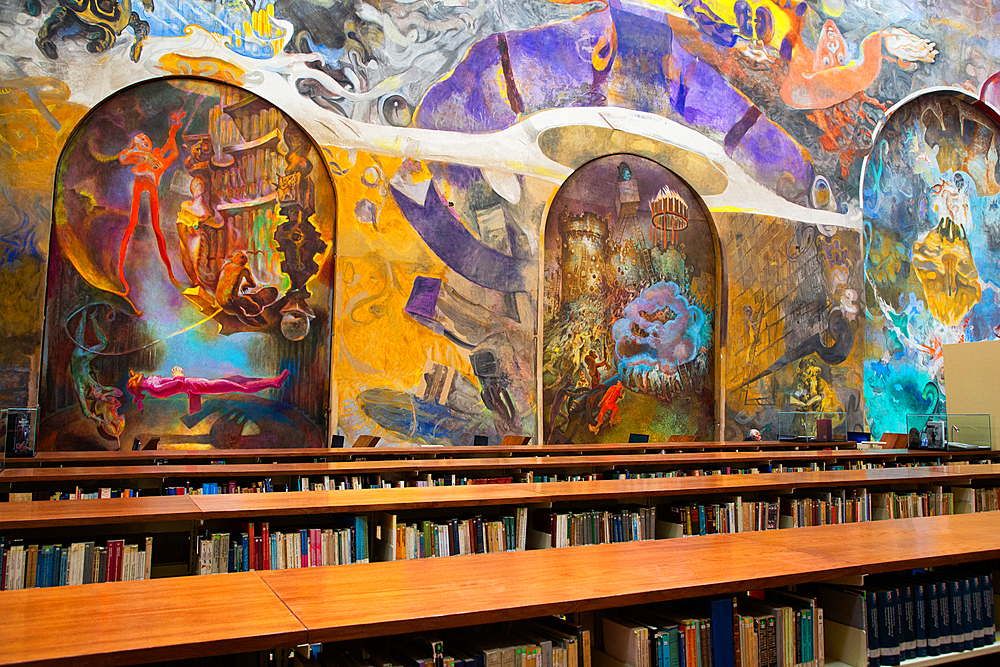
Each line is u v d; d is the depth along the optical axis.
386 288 13.25
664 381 15.88
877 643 3.48
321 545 5.02
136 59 11.86
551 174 14.90
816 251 17.73
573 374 14.93
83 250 11.44
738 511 6.27
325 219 13.11
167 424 11.72
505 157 14.49
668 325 16.05
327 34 13.23
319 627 2.26
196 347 12.02
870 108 18.88
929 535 3.88
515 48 14.81
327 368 12.90
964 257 20.17
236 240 12.43
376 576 2.93
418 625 2.38
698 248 16.55
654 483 6.09
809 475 6.89
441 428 13.41
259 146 12.70
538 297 14.52
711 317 16.58
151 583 2.77
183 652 2.10
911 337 19.09
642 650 2.95
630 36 16.02
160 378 11.73
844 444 12.78
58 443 11.04
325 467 6.62
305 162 13.02
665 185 16.28
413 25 13.93
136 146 11.89
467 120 14.23
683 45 16.61
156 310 11.81
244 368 12.30
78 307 11.34
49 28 11.36
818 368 17.45
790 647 3.31
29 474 5.71
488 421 13.80
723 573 3.04
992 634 3.91
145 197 11.89
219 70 12.38
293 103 12.86
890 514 7.09
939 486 7.65
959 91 20.19
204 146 12.33
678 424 15.95
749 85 17.33
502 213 14.37
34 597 2.54
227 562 4.69
